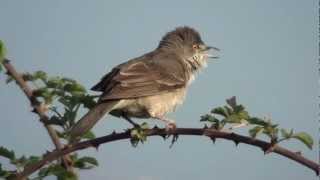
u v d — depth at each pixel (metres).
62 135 7.86
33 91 7.81
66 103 7.79
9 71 7.74
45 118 7.70
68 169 7.59
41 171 7.16
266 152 6.60
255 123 6.79
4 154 7.50
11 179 7.16
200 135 7.19
